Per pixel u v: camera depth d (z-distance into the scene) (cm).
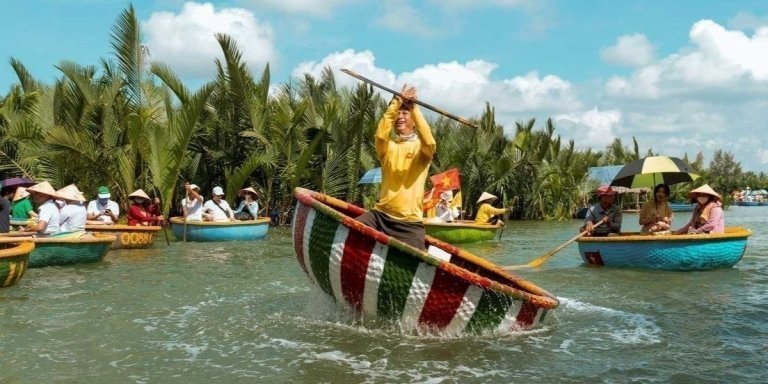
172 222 1600
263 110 2158
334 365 493
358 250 557
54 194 1041
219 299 753
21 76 2228
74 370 480
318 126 2188
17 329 598
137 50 1939
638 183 1195
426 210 1738
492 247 1548
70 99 1828
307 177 2200
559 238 1848
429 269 550
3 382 452
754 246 1537
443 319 564
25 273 903
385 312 575
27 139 1730
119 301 736
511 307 579
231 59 2042
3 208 1052
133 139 1806
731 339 583
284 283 880
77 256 1045
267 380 459
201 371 479
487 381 462
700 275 974
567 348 548
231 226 1567
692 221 1083
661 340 578
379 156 596
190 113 1788
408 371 481
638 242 1027
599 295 807
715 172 7844
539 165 3031
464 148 2534
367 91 2139
